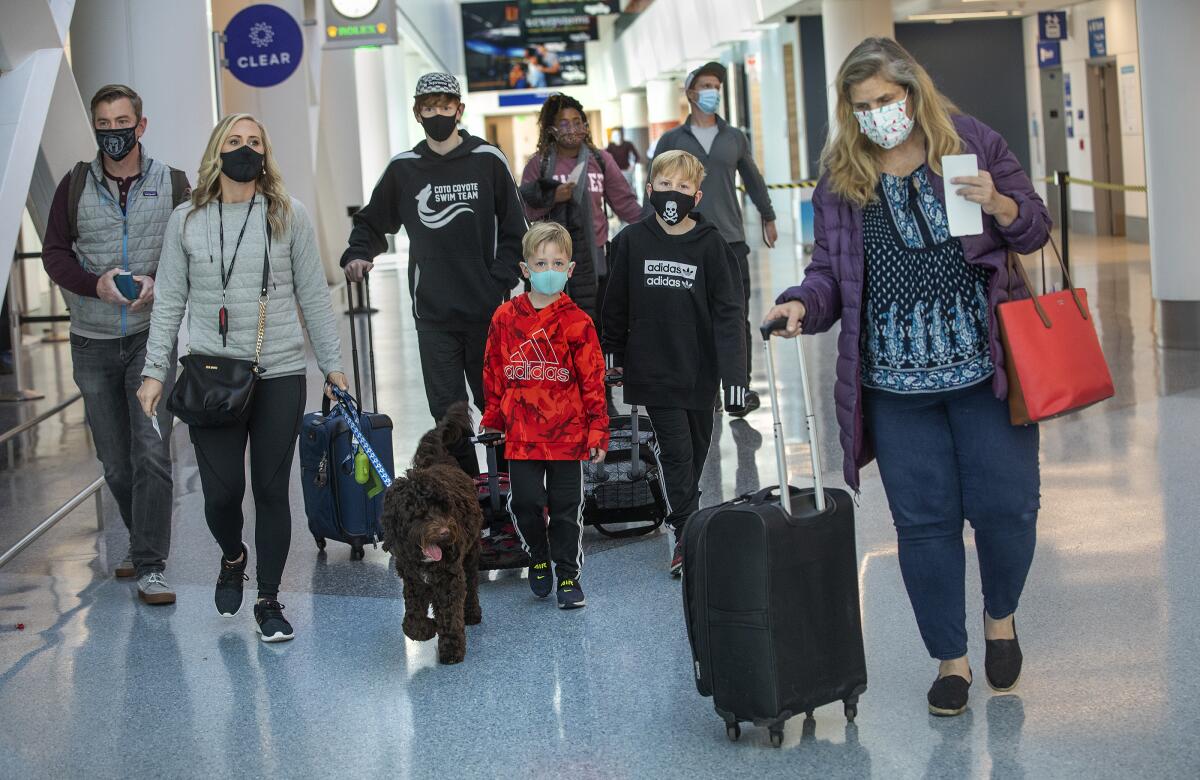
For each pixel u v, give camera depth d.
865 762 3.62
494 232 6.14
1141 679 4.05
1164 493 6.15
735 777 3.58
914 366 3.78
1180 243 9.91
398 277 22.25
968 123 3.76
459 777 3.72
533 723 4.07
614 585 5.48
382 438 6.07
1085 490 6.30
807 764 3.63
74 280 5.35
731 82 31.05
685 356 5.39
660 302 5.39
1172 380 8.84
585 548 6.09
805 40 22.52
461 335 6.19
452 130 6.04
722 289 5.37
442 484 4.50
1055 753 3.59
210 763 3.92
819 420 8.73
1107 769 3.47
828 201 3.88
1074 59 20.97
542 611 5.19
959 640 3.88
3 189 6.90
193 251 4.91
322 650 4.87
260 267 4.95
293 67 12.34
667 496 5.54
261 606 5.04
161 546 5.62
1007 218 3.63
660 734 3.92
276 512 5.05
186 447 9.04
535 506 5.20
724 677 3.71
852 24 19.27
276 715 4.26
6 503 7.57
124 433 5.69
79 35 10.25
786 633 3.67
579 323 5.06
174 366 5.71
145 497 5.55
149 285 5.30
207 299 4.93
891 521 6.06
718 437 8.36
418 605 4.64
